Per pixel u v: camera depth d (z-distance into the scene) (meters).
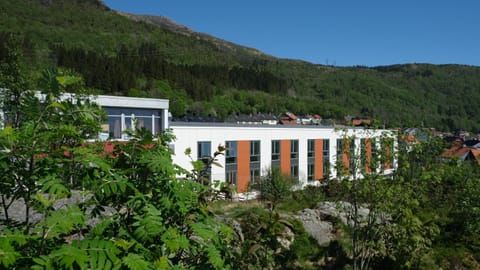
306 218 13.62
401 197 8.50
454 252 11.08
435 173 8.77
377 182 8.74
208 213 3.18
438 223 12.38
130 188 2.61
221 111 96.25
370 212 9.06
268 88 134.25
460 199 12.56
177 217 2.73
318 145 39.44
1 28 96.12
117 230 2.39
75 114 2.96
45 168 2.42
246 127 32.78
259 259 5.32
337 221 13.71
